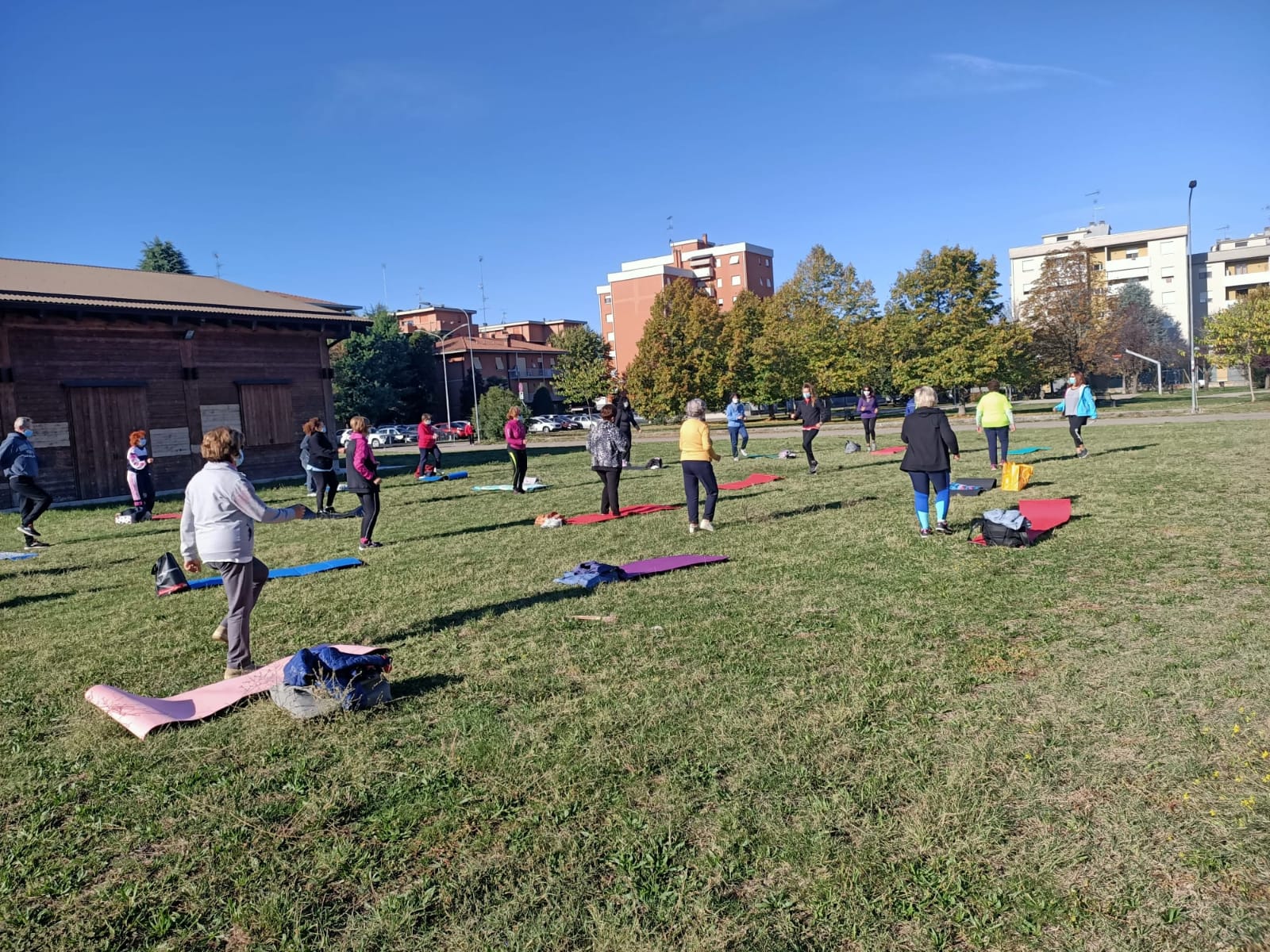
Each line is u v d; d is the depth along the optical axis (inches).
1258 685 172.7
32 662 241.3
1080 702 170.9
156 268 2753.4
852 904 109.8
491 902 115.0
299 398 998.4
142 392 848.3
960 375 1680.6
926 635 221.9
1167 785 135.3
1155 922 103.3
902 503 471.2
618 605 272.2
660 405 1985.7
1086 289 1925.4
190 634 266.5
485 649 231.0
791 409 2386.8
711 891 114.6
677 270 3528.5
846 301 2351.1
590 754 158.2
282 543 466.0
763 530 404.2
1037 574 281.4
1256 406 1417.3
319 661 188.5
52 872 127.6
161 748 171.3
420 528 493.4
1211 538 320.8
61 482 792.3
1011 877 113.6
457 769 155.6
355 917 112.8
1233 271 3260.3
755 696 184.4
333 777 154.6
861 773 145.6
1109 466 592.7
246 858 128.6
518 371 3430.1
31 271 886.4
